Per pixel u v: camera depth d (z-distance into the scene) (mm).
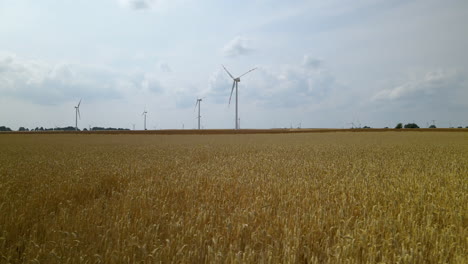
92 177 11328
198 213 6523
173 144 37094
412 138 50406
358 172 12938
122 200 7840
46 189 8953
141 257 4688
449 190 9211
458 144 33844
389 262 4449
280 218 6203
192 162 16938
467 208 6906
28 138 60750
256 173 12648
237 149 27438
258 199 7816
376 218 6309
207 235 5527
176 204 7461
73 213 6812
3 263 4613
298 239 4980
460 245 5094
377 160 17375
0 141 47875
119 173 12312
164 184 9875
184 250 4918
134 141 47125
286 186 9562
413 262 4410
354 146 30750
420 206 7227
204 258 4770
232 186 9883
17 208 6930
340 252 4598
